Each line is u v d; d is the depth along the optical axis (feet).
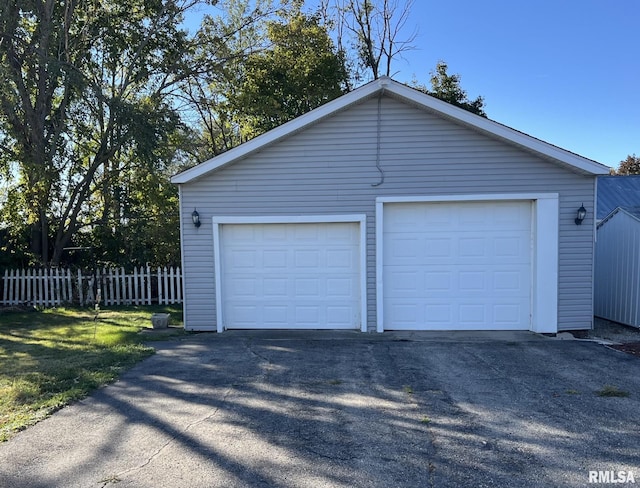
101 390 18.25
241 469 11.93
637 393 17.65
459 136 28.55
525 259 28.91
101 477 11.51
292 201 29.48
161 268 45.98
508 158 28.37
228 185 29.63
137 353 24.00
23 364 21.65
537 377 19.79
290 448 13.12
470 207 29.04
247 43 63.36
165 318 31.58
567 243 28.35
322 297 30.12
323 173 29.30
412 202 29.04
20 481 11.31
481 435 13.92
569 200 28.19
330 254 29.99
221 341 27.48
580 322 28.43
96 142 50.29
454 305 29.37
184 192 29.81
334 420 15.12
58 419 15.23
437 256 29.30
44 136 47.32
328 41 68.54
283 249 30.17
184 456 12.64
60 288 43.62
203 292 30.04
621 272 32.09
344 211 29.30
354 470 11.88
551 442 13.42
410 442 13.48
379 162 29.01
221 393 17.88
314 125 29.12
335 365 21.94
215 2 54.95
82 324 33.83
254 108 60.08
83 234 53.67
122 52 52.06
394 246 29.45
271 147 29.37
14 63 43.11
